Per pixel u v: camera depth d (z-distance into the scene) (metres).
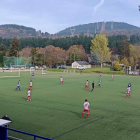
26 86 42.88
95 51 130.12
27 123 18.03
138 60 117.44
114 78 66.31
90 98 30.11
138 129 16.59
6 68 98.31
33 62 120.69
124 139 14.43
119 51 151.00
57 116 20.27
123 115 20.83
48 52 119.50
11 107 24.05
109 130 16.31
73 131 16.03
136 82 54.44
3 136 10.44
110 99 29.53
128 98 30.55
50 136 14.98
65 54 141.00
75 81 54.22
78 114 21.05
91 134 15.39
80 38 187.25
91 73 88.12
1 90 37.28
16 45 124.88
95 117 19.98
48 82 50.94
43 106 24.58
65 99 29.09
